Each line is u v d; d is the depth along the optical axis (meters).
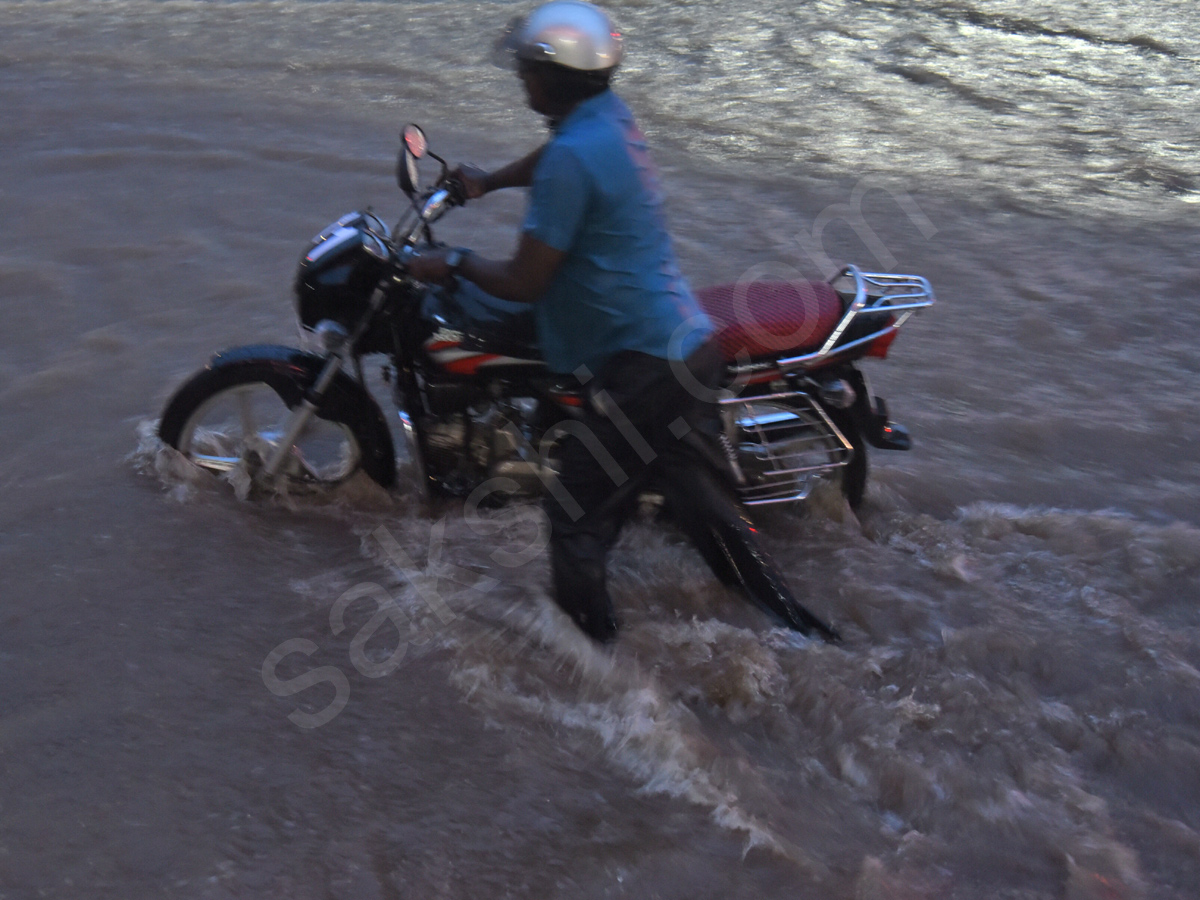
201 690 2.84
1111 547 3.51
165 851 2.38
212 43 9.23
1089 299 5.30
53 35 9.42
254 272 5.31
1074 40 9.40
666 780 2.62
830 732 2.79
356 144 7.05
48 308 4.90
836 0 10.38
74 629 3.02
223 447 3.82
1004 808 2.55
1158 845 2.47
